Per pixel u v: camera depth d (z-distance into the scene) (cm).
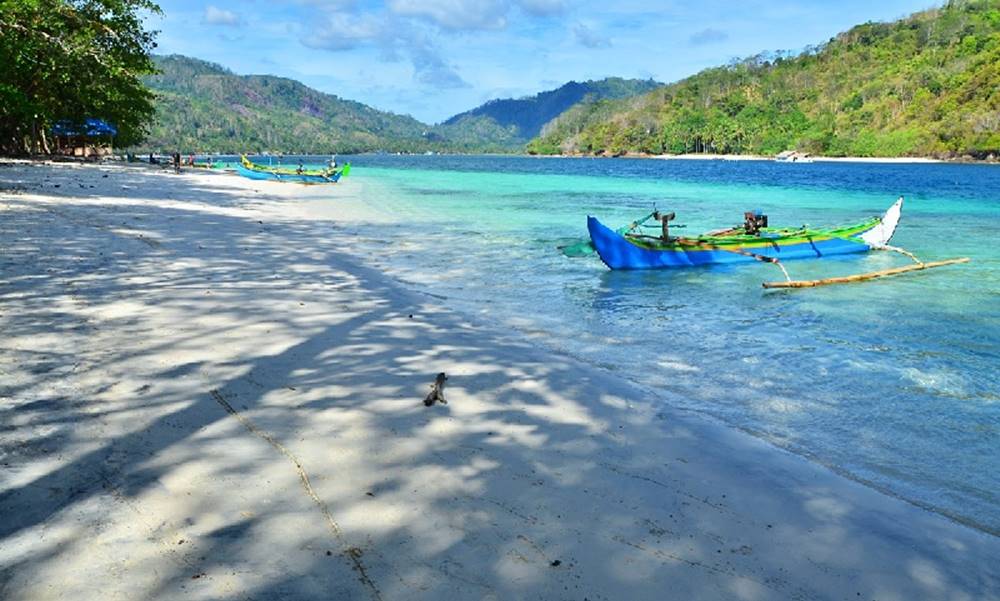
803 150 14888
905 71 15838
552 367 702
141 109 5272
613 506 409
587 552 354
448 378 634
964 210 3225
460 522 374
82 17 3275
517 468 451
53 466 404
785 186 5328
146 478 398
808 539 389
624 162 14775
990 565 377
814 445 543
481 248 1673
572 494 420
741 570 350
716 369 749
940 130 12450
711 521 401
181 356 637
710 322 989
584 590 320
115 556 318
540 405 581
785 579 346
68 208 1823
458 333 819
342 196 3400
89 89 3947
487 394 598
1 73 3284
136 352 638
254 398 543
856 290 1255
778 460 504
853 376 737
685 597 322
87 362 599
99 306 802
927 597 341
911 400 661
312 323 805
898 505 445
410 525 366
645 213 2789
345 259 1384
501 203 3247
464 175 6912
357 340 745
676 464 481
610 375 697
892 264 1592
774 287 1270
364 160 16512
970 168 9919
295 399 548
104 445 438
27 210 1680
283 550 333
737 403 638
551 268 1420
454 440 489
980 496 467
